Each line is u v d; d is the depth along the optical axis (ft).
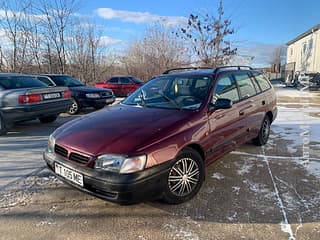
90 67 60.29
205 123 10.45
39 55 50.55
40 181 11.39
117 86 49.90
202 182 10.35
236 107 12.72
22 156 14.70
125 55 72.23
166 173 8.64
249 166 13.20
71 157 8.85
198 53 46.70
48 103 20.45
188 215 8.80
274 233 7.82
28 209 9.16
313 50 80.69
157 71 64.85
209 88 11.63
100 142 8.61
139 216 8.75
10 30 46.03
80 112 31.37
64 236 7.73
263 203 9.53
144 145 8.29
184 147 9.32
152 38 67.46
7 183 11.19
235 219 8.54
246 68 15.93
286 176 11.95
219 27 44.78
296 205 9.39
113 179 7.86
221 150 11.64
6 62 46.68
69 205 9.43
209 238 7.63
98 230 8.01
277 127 22.24
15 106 18.75
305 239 7.54
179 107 11.09
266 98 16.22
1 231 7.95
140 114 10.62
